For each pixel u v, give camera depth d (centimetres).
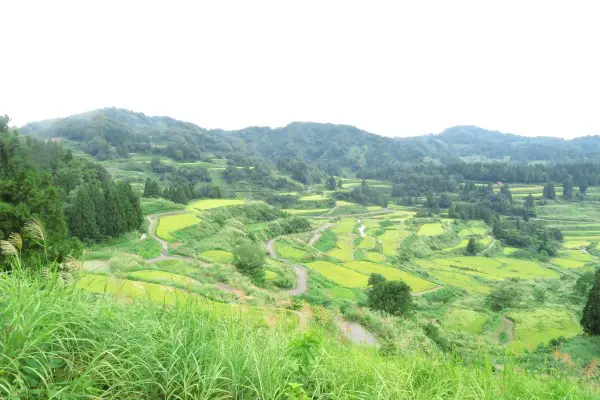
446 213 14425
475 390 519
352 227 11206
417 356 635
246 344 458
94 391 343
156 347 399
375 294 3681
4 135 5206
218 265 3897
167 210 7338
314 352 468
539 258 9456
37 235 584
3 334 345
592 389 636
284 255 6550
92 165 8362
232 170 15625
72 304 429
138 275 2570
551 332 3525
